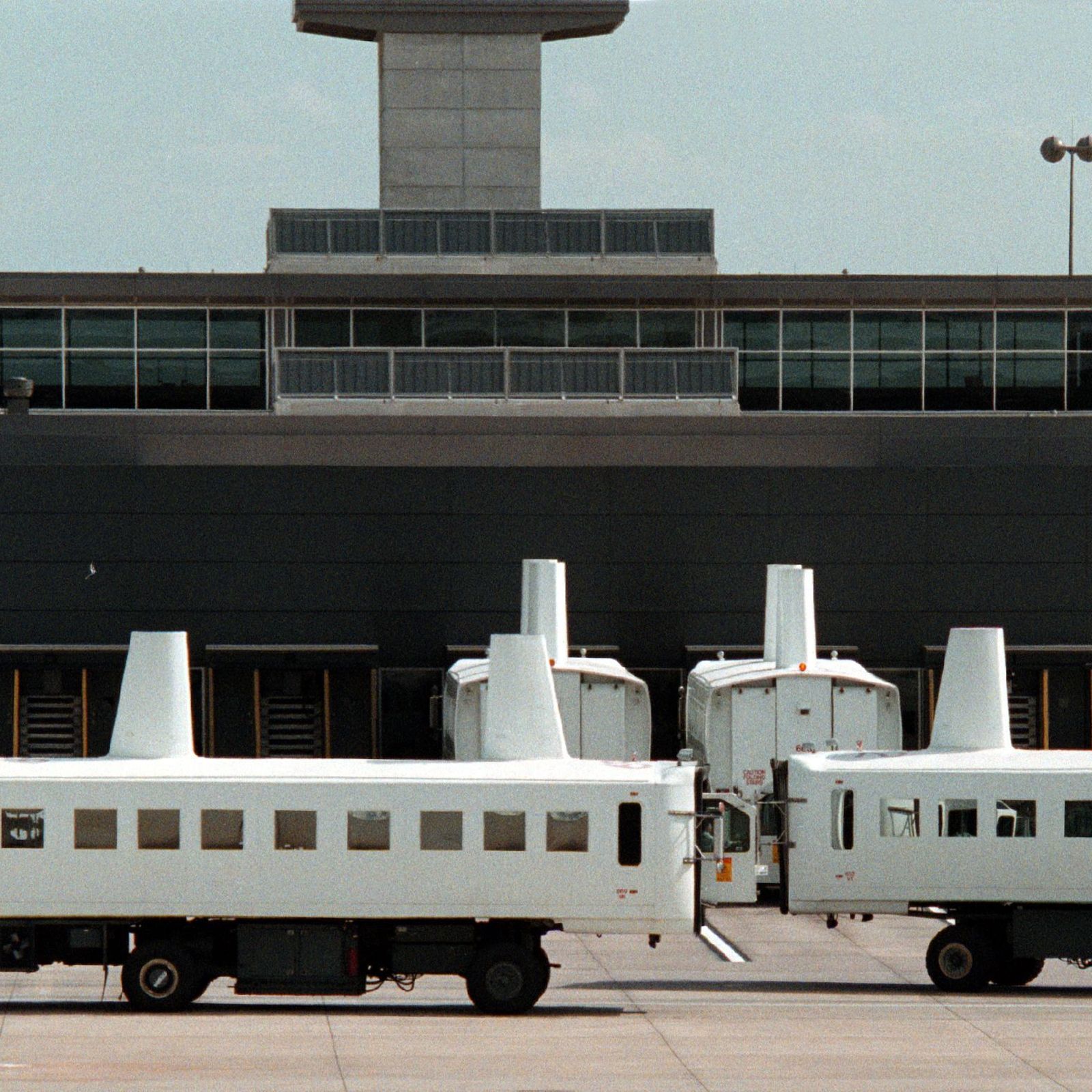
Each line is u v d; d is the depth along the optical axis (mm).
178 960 94000
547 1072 78125
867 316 197625
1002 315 197750
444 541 169750
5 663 165875
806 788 103000
